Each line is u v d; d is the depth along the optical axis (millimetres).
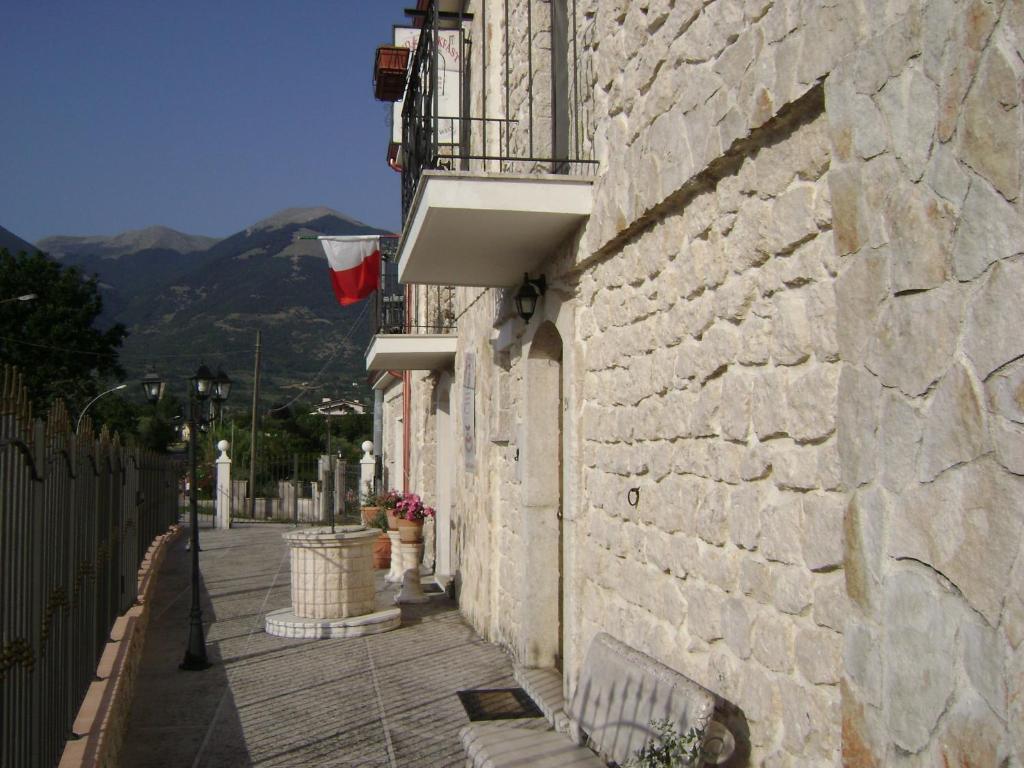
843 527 2639
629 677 4020
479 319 9258
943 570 2184
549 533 6820
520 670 6773
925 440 2262
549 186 5258
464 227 5543
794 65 2977
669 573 4238
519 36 7473
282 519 27859
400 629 9375
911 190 2330
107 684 5387
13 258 41531
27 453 3512
